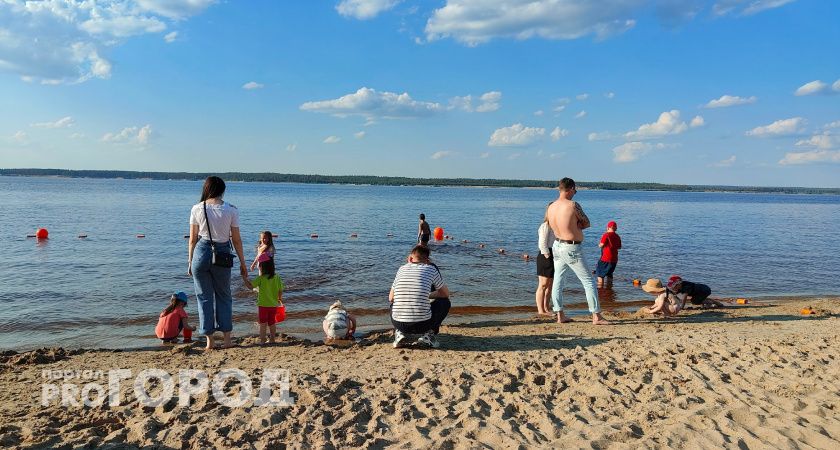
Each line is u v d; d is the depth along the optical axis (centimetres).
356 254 1983
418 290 728
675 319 997
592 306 919
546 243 1010
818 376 580
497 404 496
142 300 1140
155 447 398
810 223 4534
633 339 779
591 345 751
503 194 15575
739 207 8600
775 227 3941
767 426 443
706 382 559
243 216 4216
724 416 461
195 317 1002
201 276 718
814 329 881
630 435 425
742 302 1224
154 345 812
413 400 509
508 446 409
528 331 870
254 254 1961
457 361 661
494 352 711
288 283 1370
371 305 1131
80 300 1136
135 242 2230
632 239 2789
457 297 1241
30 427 437
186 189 11012
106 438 412
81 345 817
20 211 4069
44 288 1262
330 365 644
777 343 735
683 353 680
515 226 3588
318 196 9906
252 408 479
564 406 495
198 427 433
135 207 4762
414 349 734
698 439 417
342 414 471
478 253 2092
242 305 1091
